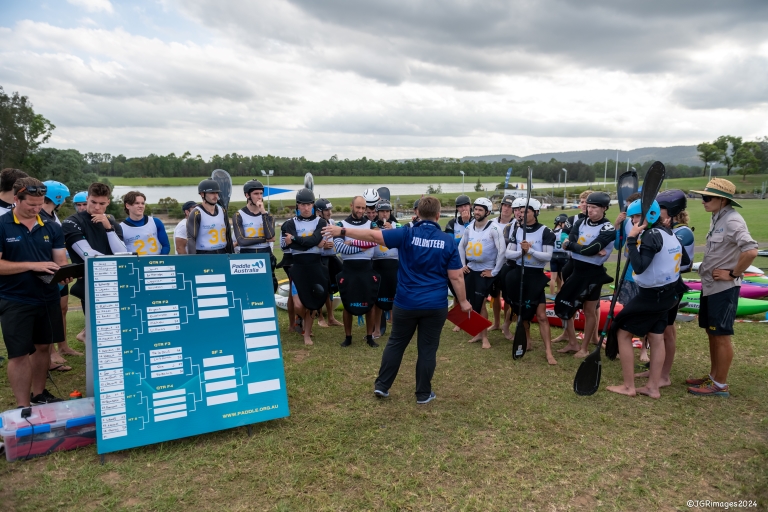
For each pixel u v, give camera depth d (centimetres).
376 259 618
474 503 290
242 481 310
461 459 337
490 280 607
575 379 456
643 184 427
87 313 337
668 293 430
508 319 663
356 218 600
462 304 442
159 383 347
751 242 418
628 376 455
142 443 333
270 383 387
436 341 434
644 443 365
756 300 769
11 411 351
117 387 334
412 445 357
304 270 591
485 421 400
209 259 384
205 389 362
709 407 430
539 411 420
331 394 452
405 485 307
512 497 297
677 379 501
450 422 398
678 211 459
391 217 749
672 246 430
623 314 452
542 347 627
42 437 332
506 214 711
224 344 376
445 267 430
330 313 732
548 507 288
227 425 362
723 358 446
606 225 538
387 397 448
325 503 288
